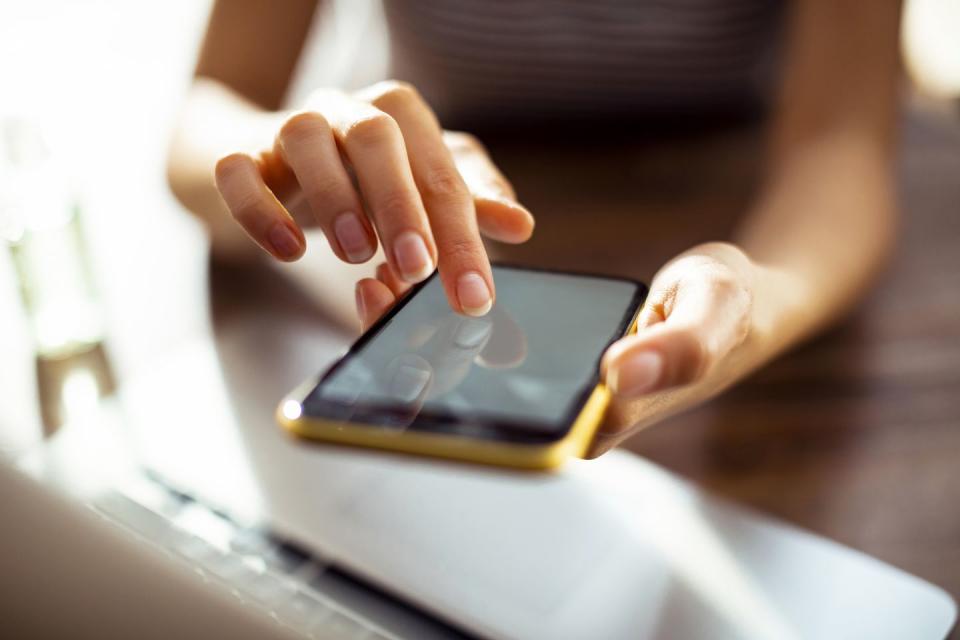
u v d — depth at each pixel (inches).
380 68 43.0
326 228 19.8
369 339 18.1
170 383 24.4
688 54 37.6
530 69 39.1
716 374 18.9
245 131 29.1
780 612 19.2
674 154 36.3
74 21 50.8
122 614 16.1
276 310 26.6
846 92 31.2
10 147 25.4
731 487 22.9
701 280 18.1
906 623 19.0
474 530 20.7
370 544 20.5
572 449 15.8
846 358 25.7
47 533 16.8
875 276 27.1
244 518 21.1
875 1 31.3
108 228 31.4
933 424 23.8
